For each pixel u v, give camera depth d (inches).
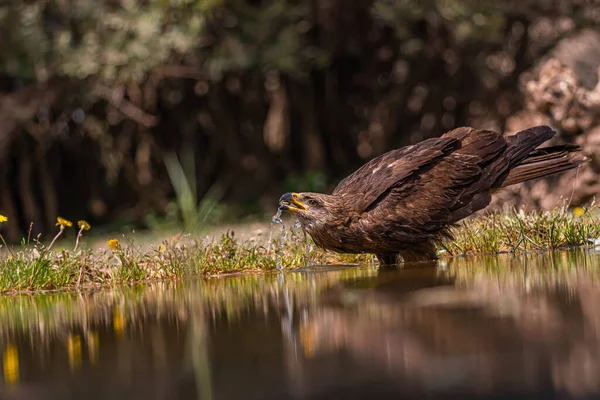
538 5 846.5
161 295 323.0
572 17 828.0
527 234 417.7
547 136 400.5
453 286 282.7
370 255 417.4
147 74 881.5
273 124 974.4
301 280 342.6
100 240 744.3
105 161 935.7
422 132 991.6
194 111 964.6
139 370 185.6
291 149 1002.7
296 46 871.7
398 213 368.2
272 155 987.3
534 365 168.2
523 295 252.5
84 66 802.8
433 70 963.3
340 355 187.0
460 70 957.8
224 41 863.1
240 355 193.5
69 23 847.7
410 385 159.6
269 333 218.2
